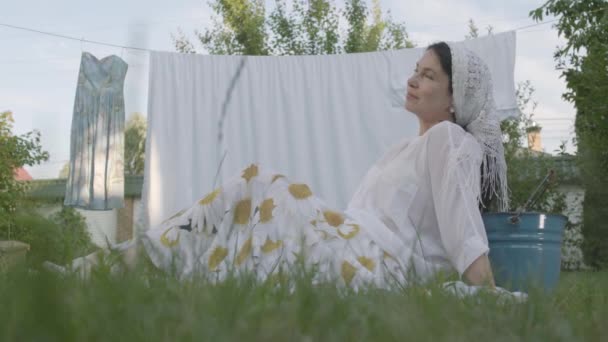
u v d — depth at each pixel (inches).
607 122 386.9
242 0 635.5
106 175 299.0
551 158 544.1
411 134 284.4
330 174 287.9
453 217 89.0
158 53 287.6
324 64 290.5
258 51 634.2
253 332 32.9
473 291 66.4
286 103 289.7
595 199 436.1
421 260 88.7
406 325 35.5
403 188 94.1
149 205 282.8
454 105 104.0
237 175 87.7
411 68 285.4
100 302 37.7
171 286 48.3
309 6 636.1
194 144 287.6
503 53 275.9
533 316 45.8
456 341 36.3
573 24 382.3
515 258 98.7
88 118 300.7
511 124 559.5
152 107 285.9
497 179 107.0
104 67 303.4
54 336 28.5
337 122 287.4
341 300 45.8
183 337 31.1
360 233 88.3
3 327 28.8
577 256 496.4
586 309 52.7
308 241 83.4
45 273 33.7
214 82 289.7
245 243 82.8
